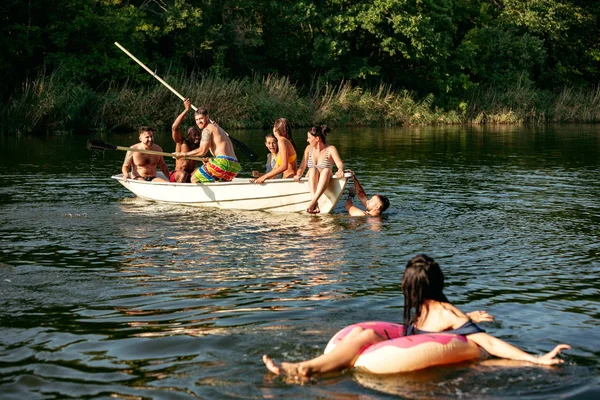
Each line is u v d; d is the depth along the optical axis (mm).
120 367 4133
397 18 33156
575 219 9023
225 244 7512
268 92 30484
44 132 25234
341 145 21188
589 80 45469
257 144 21219
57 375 4027
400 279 6086
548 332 4715
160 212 9492
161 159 11047
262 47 36281
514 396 3717
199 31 32781
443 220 8961
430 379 3912
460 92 37656
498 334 4668
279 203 9680
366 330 4223
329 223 8797
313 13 33500
